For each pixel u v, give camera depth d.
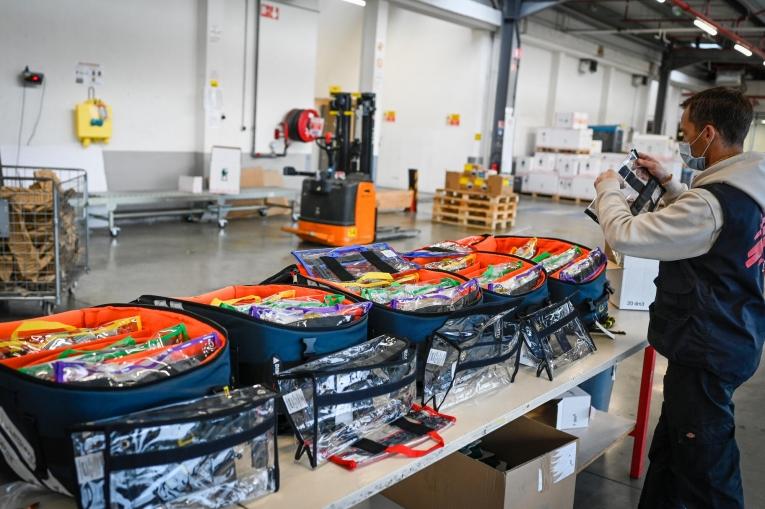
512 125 12.59
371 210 7.60
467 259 2.46
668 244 1.67
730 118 1.74
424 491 1.94
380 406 1.49
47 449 1.14
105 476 1.04
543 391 1.85
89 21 7.43
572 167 13.69
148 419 1.09
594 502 2.58
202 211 8.55
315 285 1.97
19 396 1.14
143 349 1.37
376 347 1.57
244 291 1.86
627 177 2.01
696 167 1.86
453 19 11.31
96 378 1.18
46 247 4.28
